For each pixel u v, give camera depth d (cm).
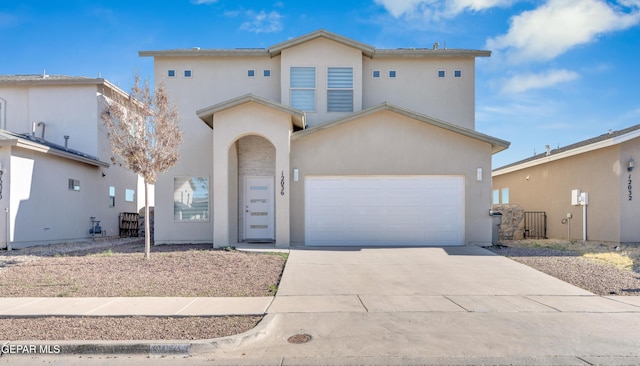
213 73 1655
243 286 903
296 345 588
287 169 1400
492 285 927
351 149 1460
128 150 1127
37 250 1436
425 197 1462
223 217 1391
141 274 1001
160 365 533
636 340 597
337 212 1454
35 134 1922
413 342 592
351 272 1042
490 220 1460
